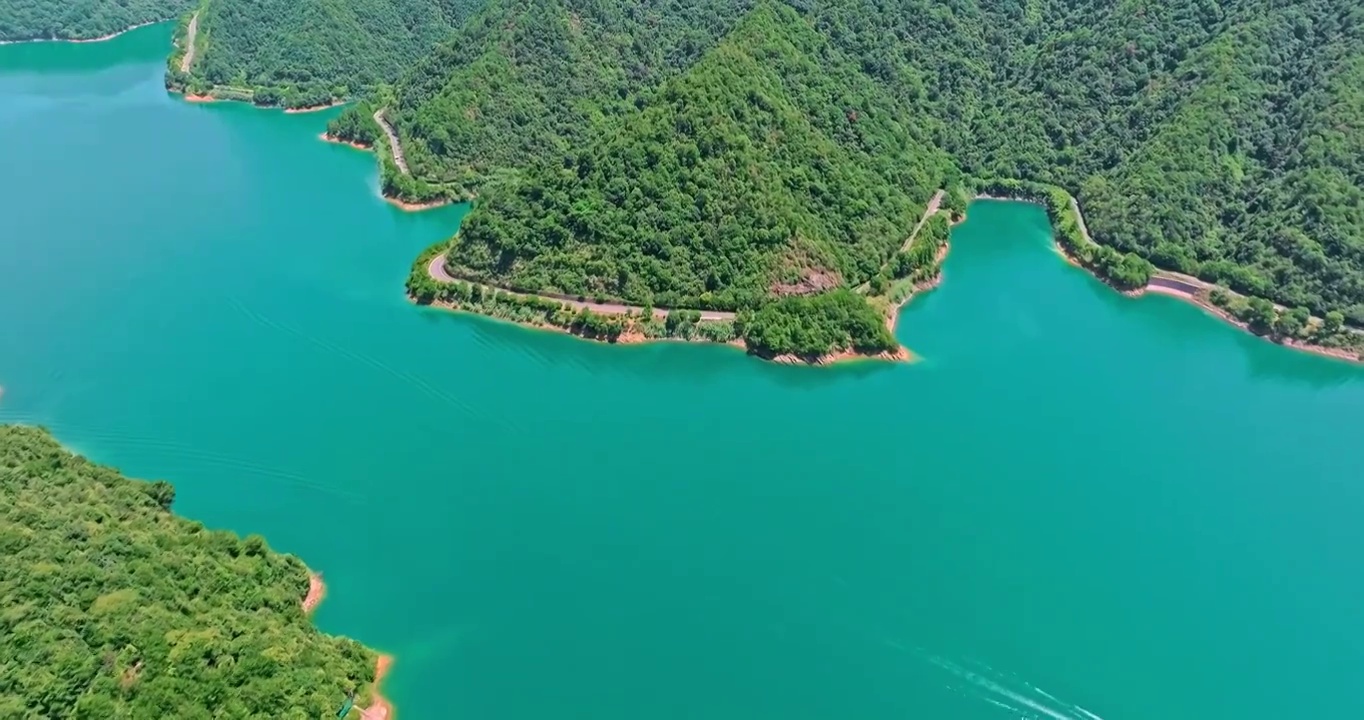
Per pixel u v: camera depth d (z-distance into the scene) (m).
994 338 172.25
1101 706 100.81
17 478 111.25
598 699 98.62
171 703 83.44
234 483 126.38
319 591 110.69
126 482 118.19
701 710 98.00
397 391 148.38
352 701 95.62
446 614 108.25
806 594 112.75
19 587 89.31
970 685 102.50
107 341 156.88
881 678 102.81
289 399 144.50
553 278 172.62
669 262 171.50
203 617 94.44
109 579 94.19
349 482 127.88
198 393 144.50
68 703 81.12
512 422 142.88
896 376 159.75
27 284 172.88
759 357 162.00
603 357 161.25
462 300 172.38
